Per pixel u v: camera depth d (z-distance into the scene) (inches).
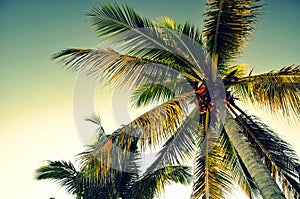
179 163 343.3
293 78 319.3
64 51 308.8
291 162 314.3
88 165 294.0
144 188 340.2
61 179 481.7
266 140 334.0
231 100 352.2
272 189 253.8
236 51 341.7
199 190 303.4
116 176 443.2
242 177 367.2
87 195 457.1
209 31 328.2
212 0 311.3
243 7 308.8
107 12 326.3
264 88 338.0
